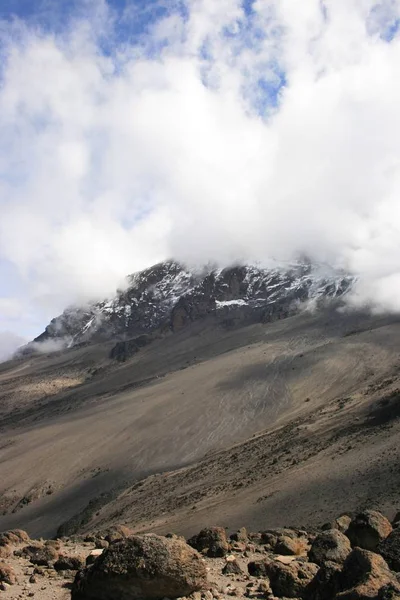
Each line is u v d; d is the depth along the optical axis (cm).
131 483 11906
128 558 1198
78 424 18725
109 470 13562
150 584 1175
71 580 1503
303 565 1452
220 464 9262
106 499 10394
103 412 19888
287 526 4616
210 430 15062
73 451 15600
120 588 1179
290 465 7106
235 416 15962
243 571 1641
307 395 16562
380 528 1820
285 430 10138
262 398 16988
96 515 9388
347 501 4819
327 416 9831
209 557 1966
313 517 4694
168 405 18025
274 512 5206
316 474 6056
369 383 15000
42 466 15150
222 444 14000
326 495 5225
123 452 14650
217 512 5794
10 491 14050
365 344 19562
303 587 1328
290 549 2014
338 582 1230
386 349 18600
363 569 1190
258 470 7550
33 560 1784
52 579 1527
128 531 2675
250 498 6075
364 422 8025
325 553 1609
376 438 6719
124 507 8756
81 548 2220
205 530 2106
